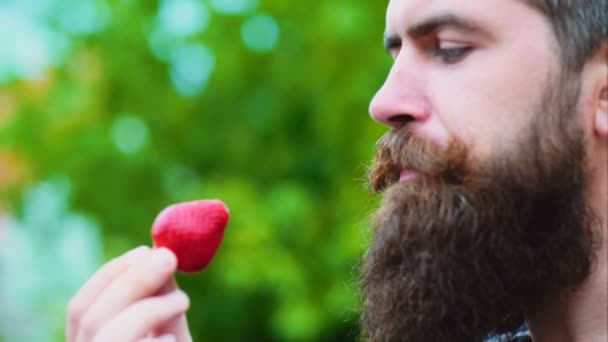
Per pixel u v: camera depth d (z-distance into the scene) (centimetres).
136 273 166
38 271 607
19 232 613
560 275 189
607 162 191
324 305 480
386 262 193
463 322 189
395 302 192
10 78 554
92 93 546
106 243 539
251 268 471
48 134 551
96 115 545
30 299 619
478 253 186
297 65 507
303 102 515
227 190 484
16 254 670
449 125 189
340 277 478
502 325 202
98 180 538
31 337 951
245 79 531
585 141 189
